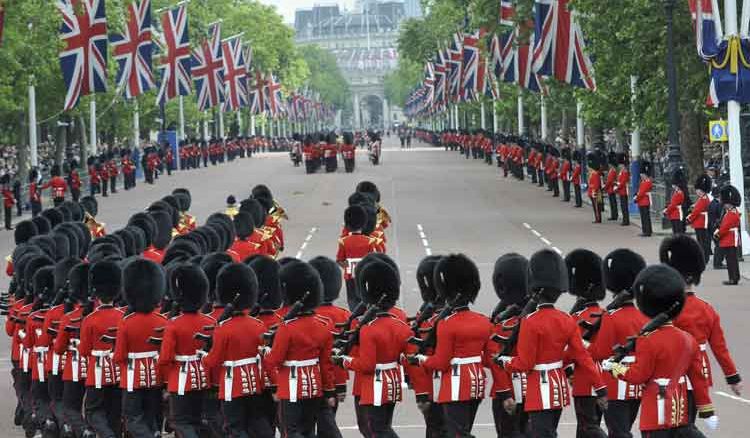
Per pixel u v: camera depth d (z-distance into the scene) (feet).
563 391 215.31
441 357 219.00
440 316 221.87
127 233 387.75
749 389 311.47
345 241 407.44
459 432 221.46
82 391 268.21
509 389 218.79
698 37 559.38
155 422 254.27
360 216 407.85
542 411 214.69
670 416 202.39
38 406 277.44
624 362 221.46
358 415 234.99
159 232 418.92
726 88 558.56
